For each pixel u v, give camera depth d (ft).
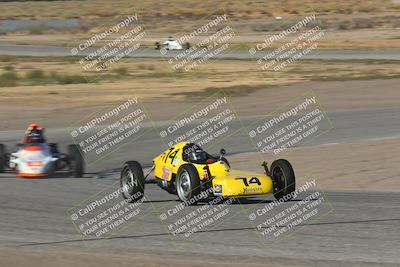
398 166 153.07
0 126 224.33
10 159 136.98
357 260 74.43
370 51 518.37
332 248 80.12
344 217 97.91
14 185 124.77
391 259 74.84
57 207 105.40
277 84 330.54
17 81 349.00
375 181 136.36
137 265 71.10
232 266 70.44
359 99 281.33
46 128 219.00
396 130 209.77
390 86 317.63
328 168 152.15
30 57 487.20
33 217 98.02
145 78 367.04
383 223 93.91
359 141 190.29
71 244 82.53
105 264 71.56
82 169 135.33
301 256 76.48
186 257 75.92
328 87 315.78
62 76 371.15
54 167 134.10
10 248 79.56
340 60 460.55
